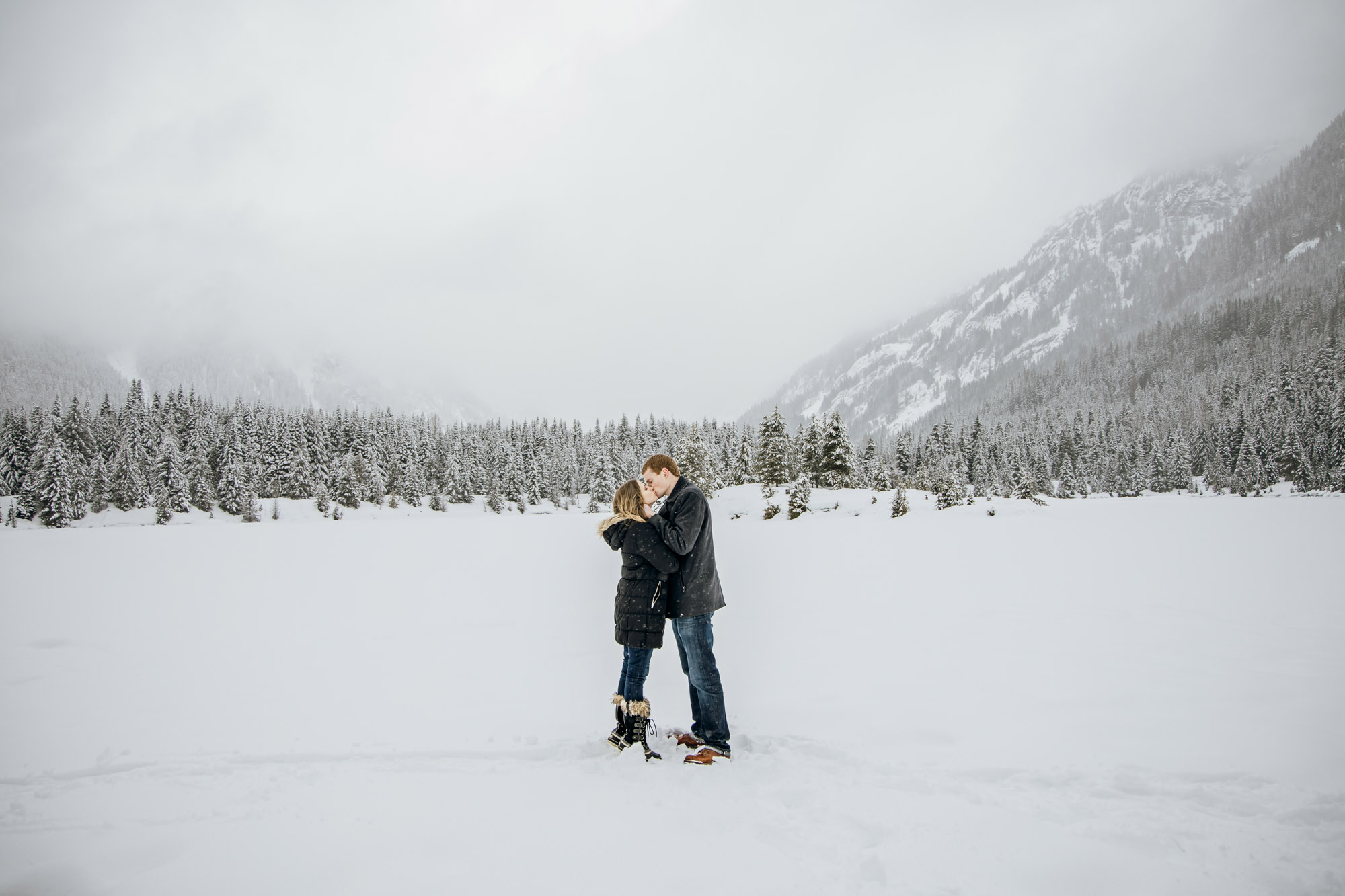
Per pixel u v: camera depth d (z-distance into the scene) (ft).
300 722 12.55
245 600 31.12
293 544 69.82
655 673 16.22
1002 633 19.71
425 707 13.47
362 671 16.96
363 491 212.84
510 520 141.59
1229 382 292.61
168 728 12.23
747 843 7.44
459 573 42.68
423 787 9.18
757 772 9.56
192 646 20.68
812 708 12.62
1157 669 14.85
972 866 6.82
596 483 230.48
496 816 8.20
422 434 274.77
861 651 17.67
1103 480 244.22
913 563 42.47
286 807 8.63
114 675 16.76
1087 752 9.84
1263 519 69.00
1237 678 13.91
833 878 6.70
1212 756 9.53
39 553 58.08
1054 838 7.34
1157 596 26.53
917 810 8.12
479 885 6.63
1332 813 7.65
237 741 11.50
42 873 7.02
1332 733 10.33
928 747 10.34
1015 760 9.62
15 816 8.54
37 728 12.31
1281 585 28.84
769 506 136.05
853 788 8.83
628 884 6.61
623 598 10.97
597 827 7.86
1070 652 16.81
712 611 10.87
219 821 8.26
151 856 7.42
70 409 198.70
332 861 7.18
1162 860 6.83
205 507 182.29
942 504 115.55
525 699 14.06
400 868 7.00
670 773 9.60
